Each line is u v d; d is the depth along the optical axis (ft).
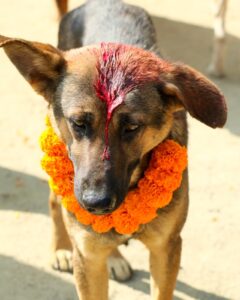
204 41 7.56
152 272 4.14
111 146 3.52
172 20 7.96
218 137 5.95
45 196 5.30
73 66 3.66
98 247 3.92
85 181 3.50
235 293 4.55
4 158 5.69
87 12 4.99
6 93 6.57
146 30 4.77
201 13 8.12
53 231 4.73
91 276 4.01
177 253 4.05
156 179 3.78
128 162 3.61
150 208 3.80
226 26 7.80
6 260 4.76
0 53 7.30
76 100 3.56
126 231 3.81
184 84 3.62
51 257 4.74
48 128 3.91
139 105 3.55
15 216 5.10
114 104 3.47
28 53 3.70
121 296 4.52
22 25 7.74
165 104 3.66
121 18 4.81
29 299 4.49
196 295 4.53
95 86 3.52
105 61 3.61
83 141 3.57
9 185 5.41
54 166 3.85
